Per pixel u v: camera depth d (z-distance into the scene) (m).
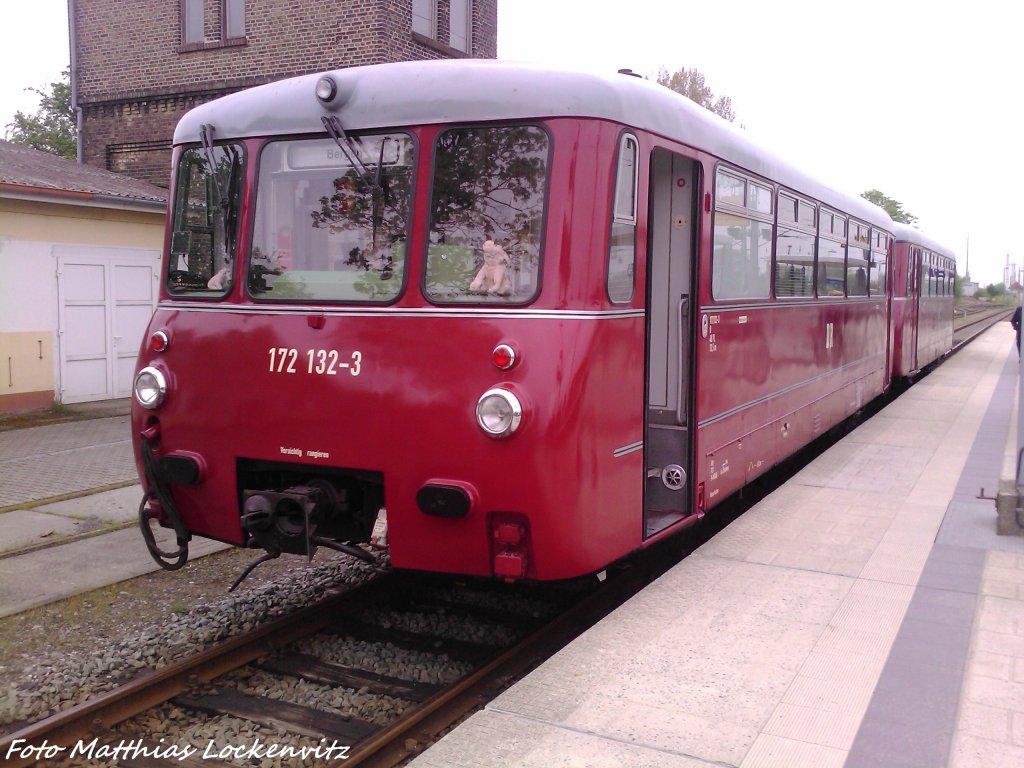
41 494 9.34
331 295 5.32
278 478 5.73
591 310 4.93
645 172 5.45
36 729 4.41
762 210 7.77
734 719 3.94
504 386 4.78
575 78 4.98
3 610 6.21
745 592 5.51
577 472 4.86
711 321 6.61
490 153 5.01
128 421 13.53
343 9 15.69
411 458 5.00
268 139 5.56
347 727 4.79
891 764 3.57
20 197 13.19
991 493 8.14
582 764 3.57
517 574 4.89
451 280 5.04
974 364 23.69
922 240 19.61
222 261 5.66
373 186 5.23
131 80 17.89
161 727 4.73
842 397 11.41
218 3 16.83
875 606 5.27
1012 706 4.05
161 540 7.94
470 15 18.23
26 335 13.70
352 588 6.58
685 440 6.42
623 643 4.74
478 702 4.96
